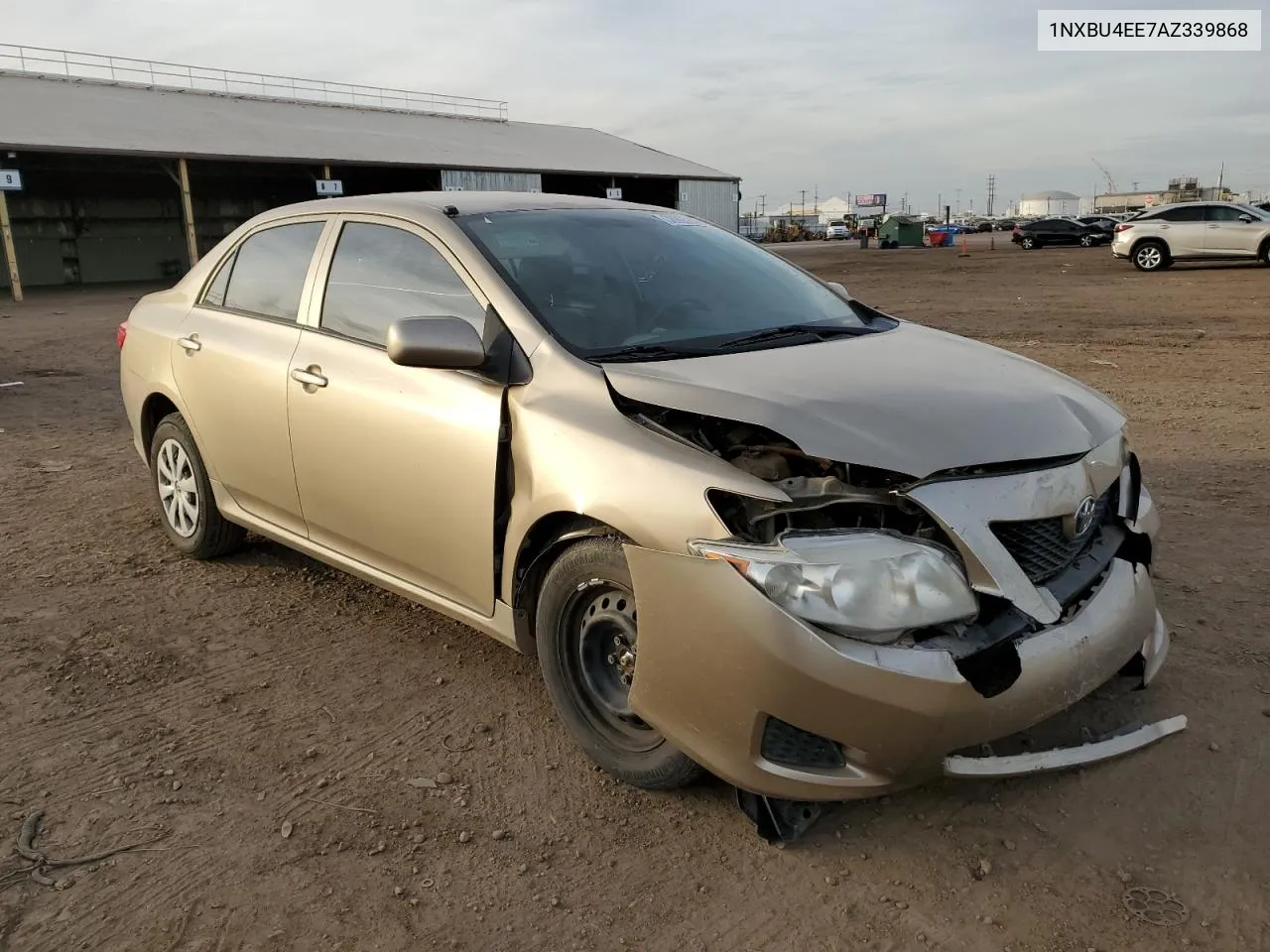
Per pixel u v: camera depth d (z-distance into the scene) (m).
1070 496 2.71
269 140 34.38
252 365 4.11
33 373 11.49
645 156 52.28
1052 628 2.62
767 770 2.53
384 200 3.92
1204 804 2.83
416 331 2.95
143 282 36.78
